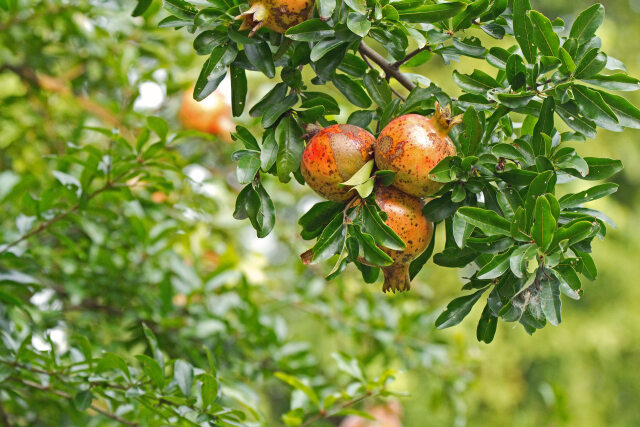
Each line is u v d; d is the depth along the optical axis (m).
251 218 1.44
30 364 2.00
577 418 8.48
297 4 1.31
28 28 3.18
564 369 8.75
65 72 3.55
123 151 2.76
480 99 1.41
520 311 1.26
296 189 3.62
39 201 2.27
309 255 1.35
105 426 2.40
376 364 3.66
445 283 8.13
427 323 3.37
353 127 1.37
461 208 1.27
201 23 1.36
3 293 2.11
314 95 1.46
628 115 1.33
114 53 3.25
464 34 1.50
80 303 2.99
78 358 2.10
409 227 1.34
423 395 7.30
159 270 2.86
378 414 3.39
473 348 3.55
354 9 1.33
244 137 1.47
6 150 3.43
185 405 1.87
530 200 1.26
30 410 2.74
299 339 3.19
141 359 1.83
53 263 2.88
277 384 3.05
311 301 3.29
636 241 9.08
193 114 3.21
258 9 1.32
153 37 3.23
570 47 1.36
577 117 1.35
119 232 2.99
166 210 3.10
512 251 1.27
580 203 1.36
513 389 8.37
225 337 2.90
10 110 3.36
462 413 3.49
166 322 2.76
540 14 1.32
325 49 1.34
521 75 1.35
